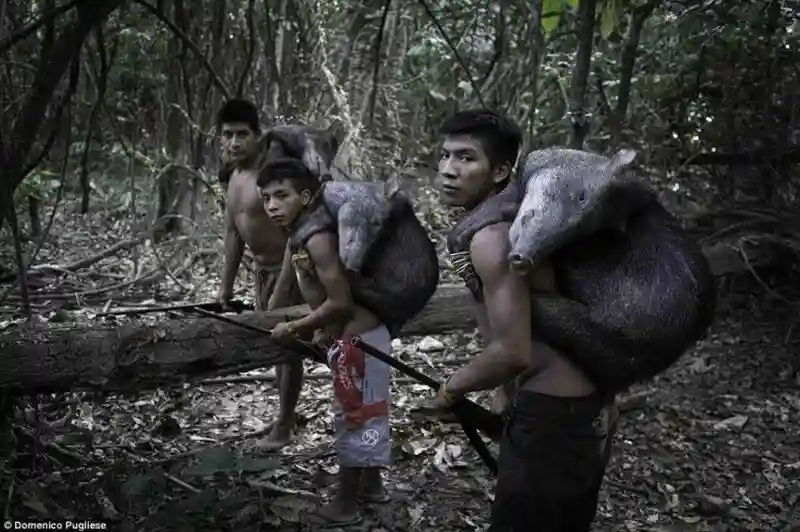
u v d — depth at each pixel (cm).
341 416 325
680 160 632
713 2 596
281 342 332
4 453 341
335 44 818
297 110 716
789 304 531
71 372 345
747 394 473
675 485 373
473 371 230
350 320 320
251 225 395
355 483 329
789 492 369
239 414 441
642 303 220
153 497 324
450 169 238
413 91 931
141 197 808
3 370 337
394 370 490
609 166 215
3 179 286
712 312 227
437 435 411
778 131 585
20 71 429
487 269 222
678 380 490
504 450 247
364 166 695
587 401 238
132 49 697
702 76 622
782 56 591
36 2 391
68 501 317
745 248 567
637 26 618
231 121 392
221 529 315
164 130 744
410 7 891
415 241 319
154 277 621
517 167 235
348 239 300
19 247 306
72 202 827
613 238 226
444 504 350
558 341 228
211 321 362
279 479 367
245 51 641
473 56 902
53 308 550
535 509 243
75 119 684
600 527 337
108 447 388
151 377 355
